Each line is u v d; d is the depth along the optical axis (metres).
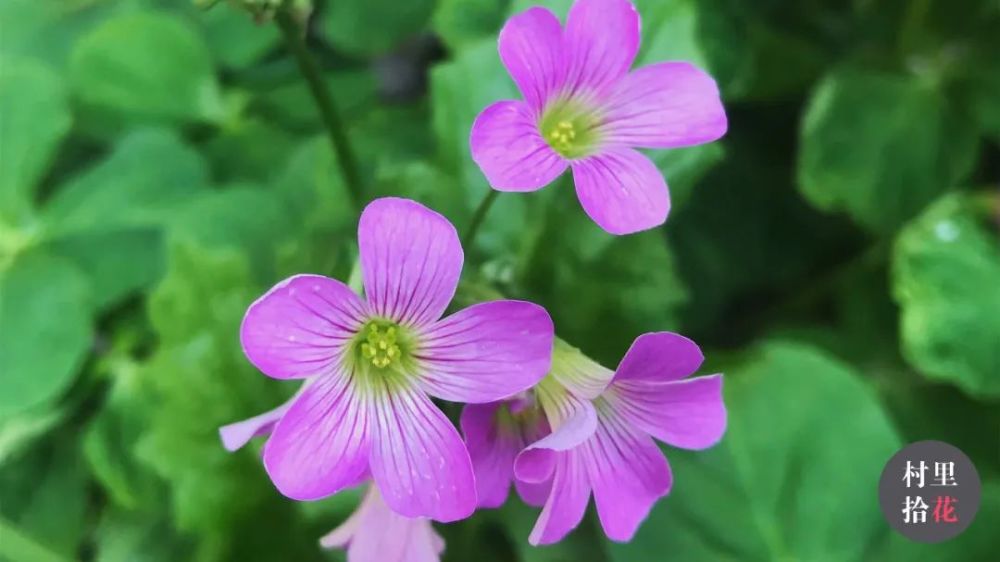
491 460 0.15
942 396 0.20
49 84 0.21
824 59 0.22
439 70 0.19
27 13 0.22
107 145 0.22
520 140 0.15
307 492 0.15
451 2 0.20
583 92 0.16
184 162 0.21
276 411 0.15
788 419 0.18
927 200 0.21
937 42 0.22
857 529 0.18
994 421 0.20
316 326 0.15
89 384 0.20
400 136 0.21
